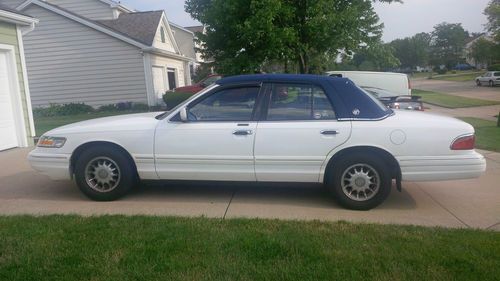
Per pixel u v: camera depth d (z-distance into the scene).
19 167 7.51
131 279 3.27
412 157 4.95
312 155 5.06
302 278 3.26
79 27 19.78
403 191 5.93
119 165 5.39
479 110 20.59
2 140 9.39
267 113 5.18
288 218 4.77
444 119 5.15
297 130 5.04
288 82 5.21
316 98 5.14
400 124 4.97
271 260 3.56
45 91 20.45
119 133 5.36
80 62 20.16
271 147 5.09
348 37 15.97
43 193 5.86
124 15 25.03
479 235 4.11
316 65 17.25
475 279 3.23
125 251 3.73
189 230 4.22
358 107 5.07
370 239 3.99
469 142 4.95
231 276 3.30
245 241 3.92
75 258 3.60
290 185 5.29
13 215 4.80
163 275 3.31
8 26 9.51
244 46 15.84
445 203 5.36
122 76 20.22
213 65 16.91
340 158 5.06
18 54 9.88
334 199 5.30
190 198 5.61
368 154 5.01
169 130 5.28
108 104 20.47
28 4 19.38
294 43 15.41
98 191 5.45
